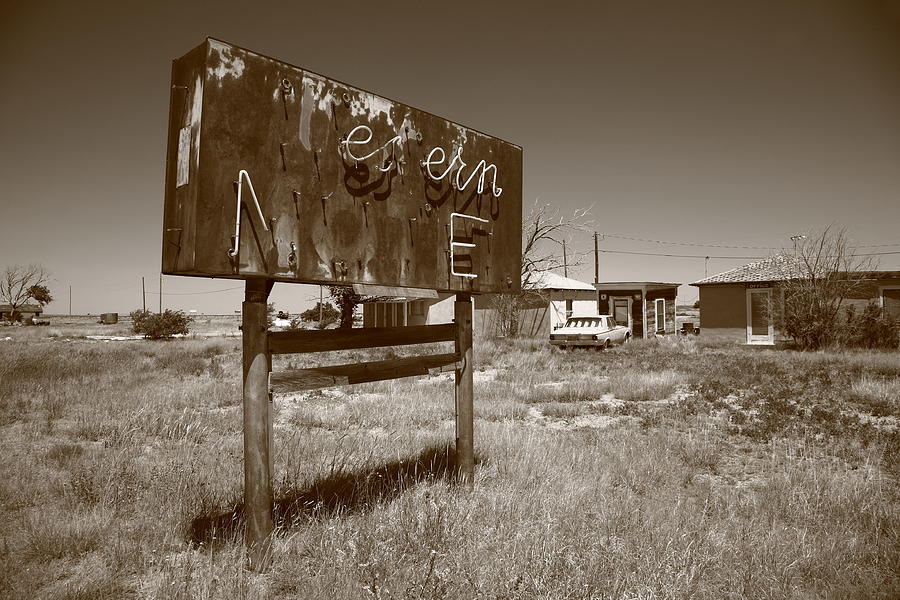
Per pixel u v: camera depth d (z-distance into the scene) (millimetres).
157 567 3732
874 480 5840
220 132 3398
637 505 4938
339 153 4219
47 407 9508
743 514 4910
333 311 40438
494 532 4082
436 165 5160
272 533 3775
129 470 5637
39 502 4961
